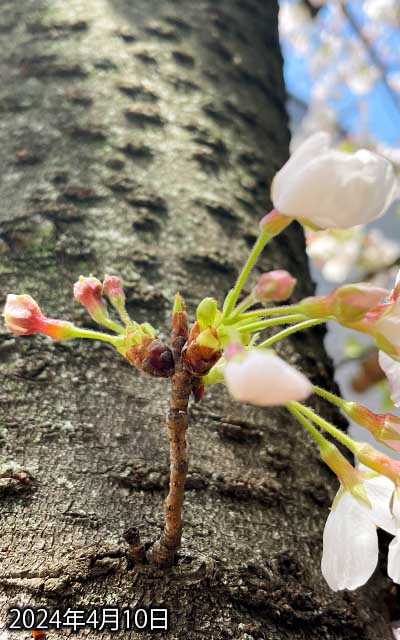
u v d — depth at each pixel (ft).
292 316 0.64
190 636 0.68
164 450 0.78
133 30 1.30
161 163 1.05
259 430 0.84
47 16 1.30
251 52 1.46
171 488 0.67
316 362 0.98
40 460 0.75
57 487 0.74
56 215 0.94
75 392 0.80
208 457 0.80
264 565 0.74
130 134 1.08
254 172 1.15
